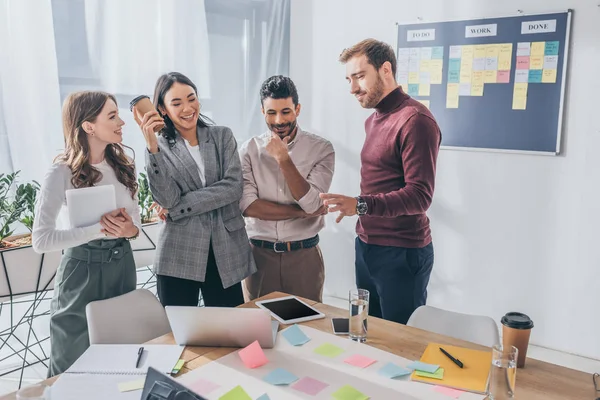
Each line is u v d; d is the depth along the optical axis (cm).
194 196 229
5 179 273
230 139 243
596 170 296
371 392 142
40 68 294
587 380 149
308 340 175
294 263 261
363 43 243
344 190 391
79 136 212
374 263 251
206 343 169
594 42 288
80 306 216
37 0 290
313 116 399
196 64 366
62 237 201
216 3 370
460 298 352
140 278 374
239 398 138
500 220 331
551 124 305
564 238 311
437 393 142
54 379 149
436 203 353
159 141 234
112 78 326
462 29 325
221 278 237
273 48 405
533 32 303
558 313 318
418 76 346
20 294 259
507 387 135
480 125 328
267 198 257
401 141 232
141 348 167
